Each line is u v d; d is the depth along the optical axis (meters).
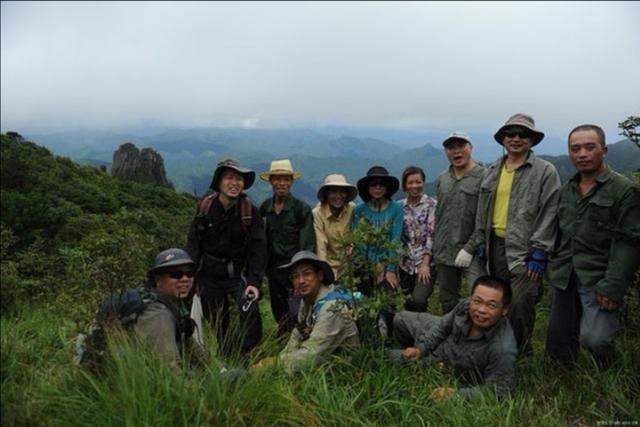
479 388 3.85
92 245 4.28
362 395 3.70
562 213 4.30
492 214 5.00
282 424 3.18
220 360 3.78
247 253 5.30
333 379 3.85
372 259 4.51
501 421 3.38
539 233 4.49
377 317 4.66
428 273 5.78
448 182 5.60
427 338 4.58
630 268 3.82
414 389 3.88
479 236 5.08
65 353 3.91
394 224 5.66
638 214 3.80
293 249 5.82
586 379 4.05
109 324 3.37
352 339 4.50
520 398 3.79
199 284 5.20
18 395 2.81
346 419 3.33
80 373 3.22
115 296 3.62
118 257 4.21
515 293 4.75
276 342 4.79
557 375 4.34
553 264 4.43
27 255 11.54
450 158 5.55
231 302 5.20
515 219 4.75
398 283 5.44
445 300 5.69
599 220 3.97
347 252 4.63
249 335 4.86
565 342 4.44
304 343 4.32
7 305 8.09
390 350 4.57
